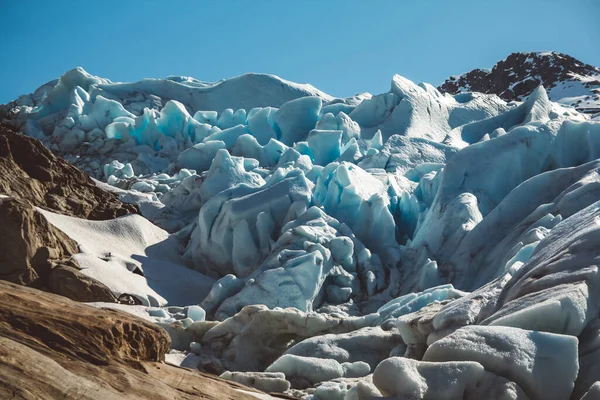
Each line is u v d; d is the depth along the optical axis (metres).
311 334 9.28
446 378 4.64
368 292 14.82
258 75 32.72
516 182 17.22
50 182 17.09
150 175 25.02
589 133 17.38
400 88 26.97
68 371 3.86
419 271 14.99
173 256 16.89
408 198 18.33
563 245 5.96
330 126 25.20
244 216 16.44
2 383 3.55
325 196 17.70
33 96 36.81
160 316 11.40
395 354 7.80
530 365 4.75
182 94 32.88
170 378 4.47
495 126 25.38
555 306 5.08
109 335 4.40
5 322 4.20
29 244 12.51
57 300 4.73
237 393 4.63
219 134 26.56
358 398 4.75
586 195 13.39
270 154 24.11
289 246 14.97
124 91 32.44
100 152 28.33
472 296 6.80
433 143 23.19
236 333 9.34
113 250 15.38
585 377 4.82
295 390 6.66
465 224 15.52
